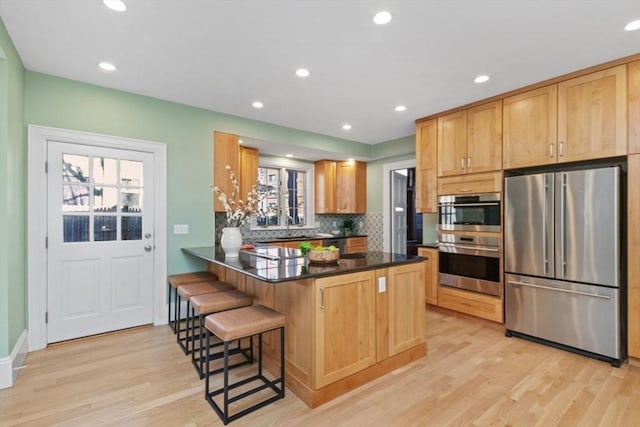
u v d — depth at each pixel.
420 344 2.72
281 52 2.48
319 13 2.00
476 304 3.53
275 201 5.64
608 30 2.18
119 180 3.29
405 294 2.62
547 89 2.99
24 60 2.61
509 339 3.12
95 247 3.17
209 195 3.81
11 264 2.38
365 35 2.25
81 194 3.10
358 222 6.25
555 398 2.11
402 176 6.07
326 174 5.88
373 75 2.89
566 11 1.97
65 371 2.46
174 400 2.09
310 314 2.06
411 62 2.64
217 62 2.65
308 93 3.31
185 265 3.63
